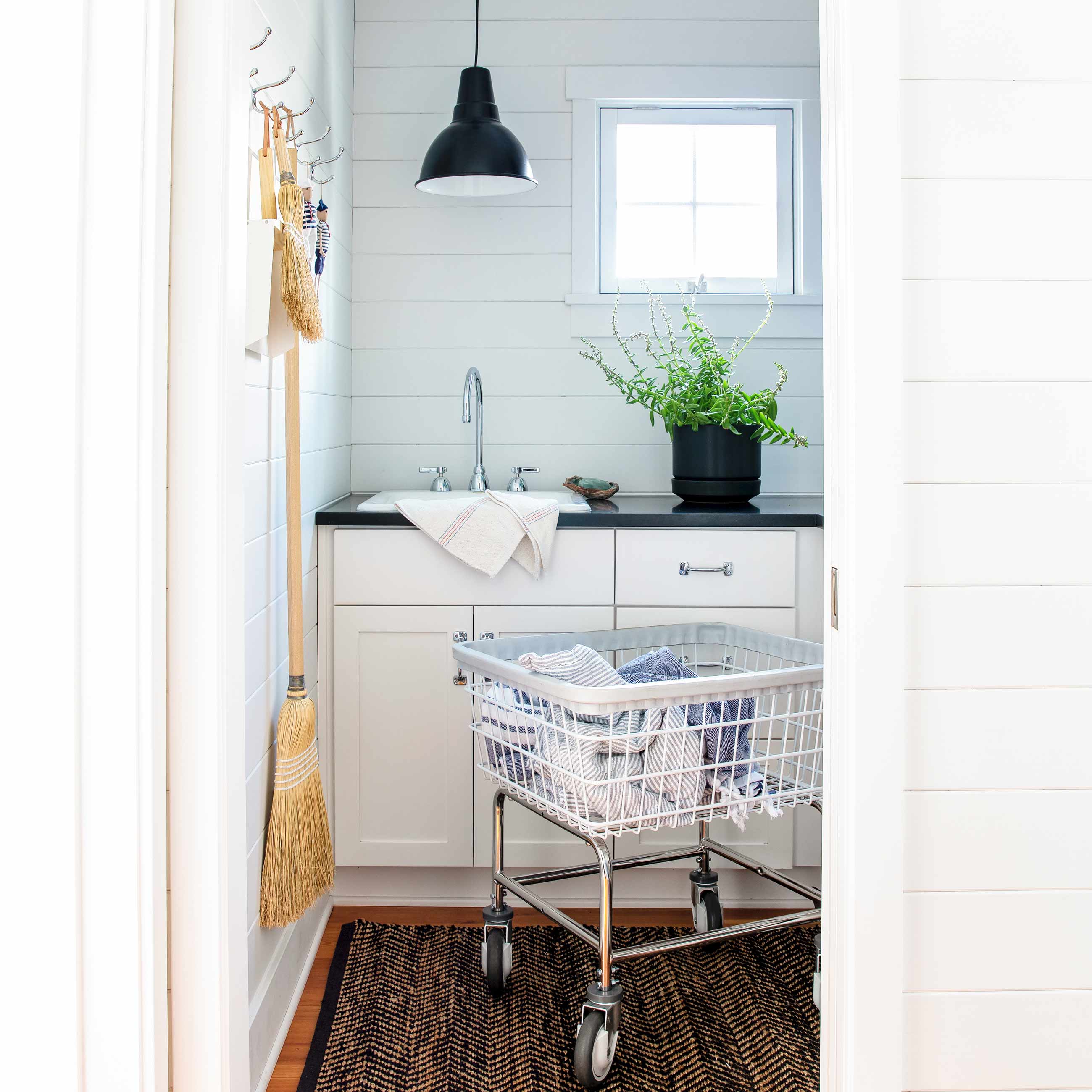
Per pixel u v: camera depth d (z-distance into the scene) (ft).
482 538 7.72
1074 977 4.67
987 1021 4.68
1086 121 4.54
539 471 10.02
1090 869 4.66
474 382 9.63
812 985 7.08
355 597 7.91
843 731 4.60
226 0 4.46
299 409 6.54
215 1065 4.61
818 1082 6.00
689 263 10.14
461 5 9.80
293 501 6.30
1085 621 4.61
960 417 4.56
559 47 9.84
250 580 5.76
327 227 7.05
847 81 4.46
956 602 4.59
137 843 4.30
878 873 4.58
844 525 4.55
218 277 4.46
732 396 8.63
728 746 6.25
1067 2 4.53
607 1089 5.94
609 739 5.84
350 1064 6.15
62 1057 4.25
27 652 4.18
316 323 5.73
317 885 6.29
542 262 9.91
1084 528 4.60
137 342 4.21
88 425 4.21
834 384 4.61
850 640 4.52
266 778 6.14
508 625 7.93
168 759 4.55
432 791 8.05
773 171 10.06
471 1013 6.71
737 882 8.34
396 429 9.98
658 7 9.82
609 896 5.92
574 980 7.14
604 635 7.63
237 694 4.74
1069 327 4.57
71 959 4.23
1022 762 4.63
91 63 4.15
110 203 4.17
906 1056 4.69
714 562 7.95
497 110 8.73
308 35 7.52
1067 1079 4.71
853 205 4.46
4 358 4.14
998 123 4.53
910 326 4.55
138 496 4.24
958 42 4.51
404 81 9.79
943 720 4.61
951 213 4.54
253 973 5.84
